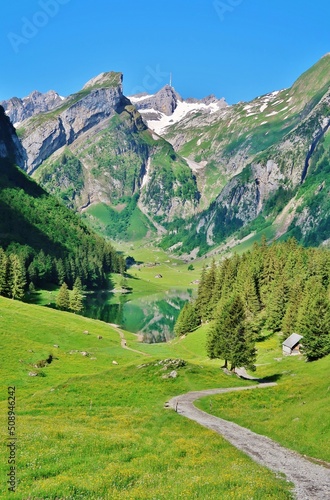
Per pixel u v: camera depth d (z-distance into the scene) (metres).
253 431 42.72
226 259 190.25
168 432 37.88
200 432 38.91
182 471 25.09
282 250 195.62
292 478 26.50
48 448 27.61
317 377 70.56
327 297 117.75
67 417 46.22
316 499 22.44
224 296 155.88
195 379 75.69
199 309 165.62
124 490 20.55
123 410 52.47
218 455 30.36
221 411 53.16
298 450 34.88
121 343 135.62
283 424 42.56
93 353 112.19
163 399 61.84
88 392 66.88
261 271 167.88
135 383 73.50
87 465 24.42
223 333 90.25
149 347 134.88
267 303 143.38
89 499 18.88
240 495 20.16
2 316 124.62
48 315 145.38
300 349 101.75
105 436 33.16
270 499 20.31
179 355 125.75
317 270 159.62
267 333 134.00
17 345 103.00
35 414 49.88
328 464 30.95
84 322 152.25
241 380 80.06
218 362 111.62
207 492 20.78
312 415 41.94
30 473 21.77
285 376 85.56
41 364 94.00
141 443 32.19
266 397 58.28
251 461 30.11
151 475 23.70
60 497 18.77
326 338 93.00
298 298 124.12
